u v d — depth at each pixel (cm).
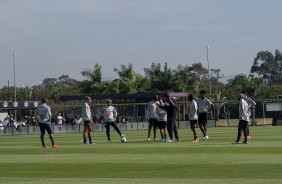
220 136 5000
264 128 7312
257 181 1914
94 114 8781
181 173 2175
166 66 12900
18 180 2061
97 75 12900
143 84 12862
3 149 3716
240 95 3728
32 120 9300
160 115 4247
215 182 1916
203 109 4306
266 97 13575
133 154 3034
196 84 13262
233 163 2459
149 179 2031
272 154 2864
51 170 2361
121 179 2048
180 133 5925
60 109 9444
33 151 3469
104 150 3378
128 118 9194
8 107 9294
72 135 6669
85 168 2408
